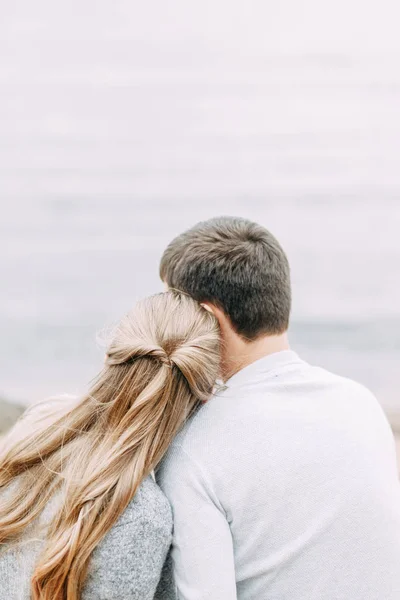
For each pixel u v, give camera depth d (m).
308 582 1.13
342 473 1.14
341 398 1.23
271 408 1.19
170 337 1.17
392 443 1.28
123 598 1.06
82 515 1.04
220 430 1.17
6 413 5.89
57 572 1.03
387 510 1.16
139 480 1.08
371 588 1.13
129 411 1.12
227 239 1.30
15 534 1.10
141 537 1.06
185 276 1.29
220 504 1.14
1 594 1.11
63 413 1.17
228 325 1.28
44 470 1.12
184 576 1.14
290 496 1.13
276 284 1.28
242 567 1.17
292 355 1.29
